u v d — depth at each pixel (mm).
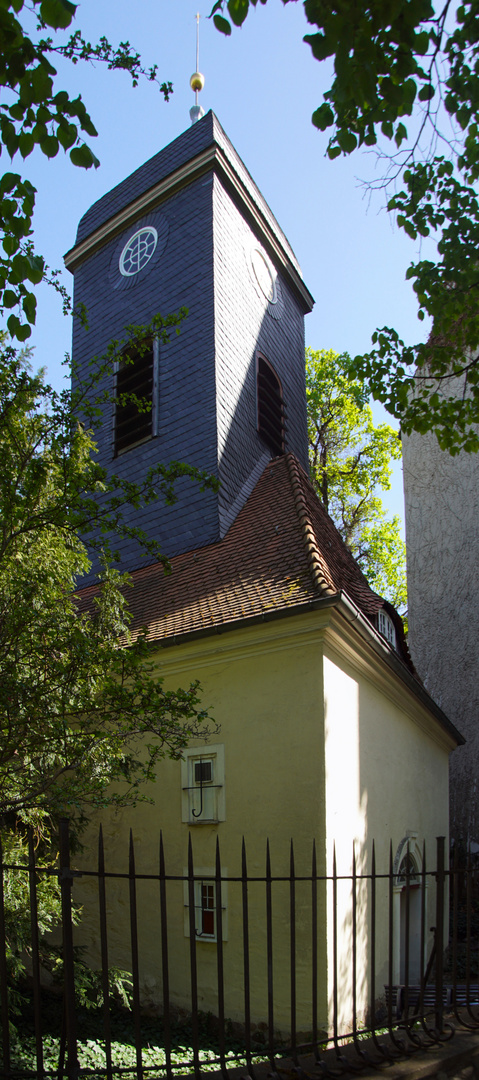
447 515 17953
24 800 6055
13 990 6957
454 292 8227
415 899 11203
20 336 5000
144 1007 9281
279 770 8773
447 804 14102
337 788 8664
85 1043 6965
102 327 16250
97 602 7016
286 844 8492
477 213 7809
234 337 14633
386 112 5102
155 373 14461
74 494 6090
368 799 9586
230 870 8898
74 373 6477
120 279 16250
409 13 4285
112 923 9945
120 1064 6371
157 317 6629
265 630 9125
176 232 15414
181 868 9406
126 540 13688
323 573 9453
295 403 17188
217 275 14469
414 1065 4426
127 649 6504
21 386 6078
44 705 6086
